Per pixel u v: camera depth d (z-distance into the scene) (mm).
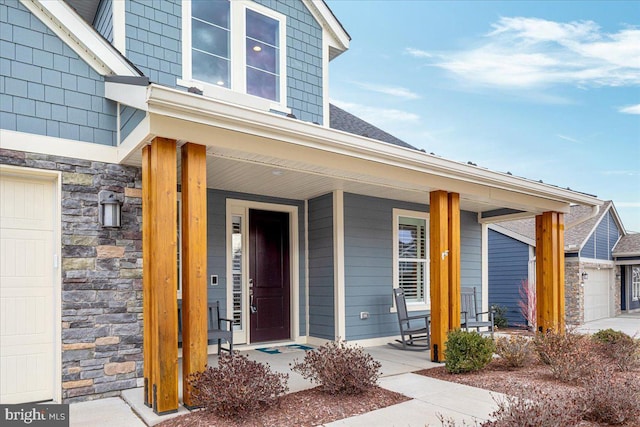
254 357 6352
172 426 3496
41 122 4281
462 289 8406
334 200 7250
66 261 4305
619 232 17359
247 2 6125
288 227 7844
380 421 3709
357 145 4961
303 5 6770
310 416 3791
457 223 6379
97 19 6074
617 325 12828
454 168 6000
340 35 7129
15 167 4113
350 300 7289
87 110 4535
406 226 8445
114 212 4488
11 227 4199
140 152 4277
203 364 3934
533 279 12570
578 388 4688
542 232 8281
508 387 4363
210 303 6336
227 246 6961
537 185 7180
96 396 4344
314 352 4629
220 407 3611
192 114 3816
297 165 4918
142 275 4668
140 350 4613
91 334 4371
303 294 7777
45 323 4297
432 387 4770
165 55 5359
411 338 7465
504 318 12469
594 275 14953
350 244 7371
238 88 5945
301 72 6656
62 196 4328
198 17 5734
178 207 6434
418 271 8562
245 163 5254
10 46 4172
